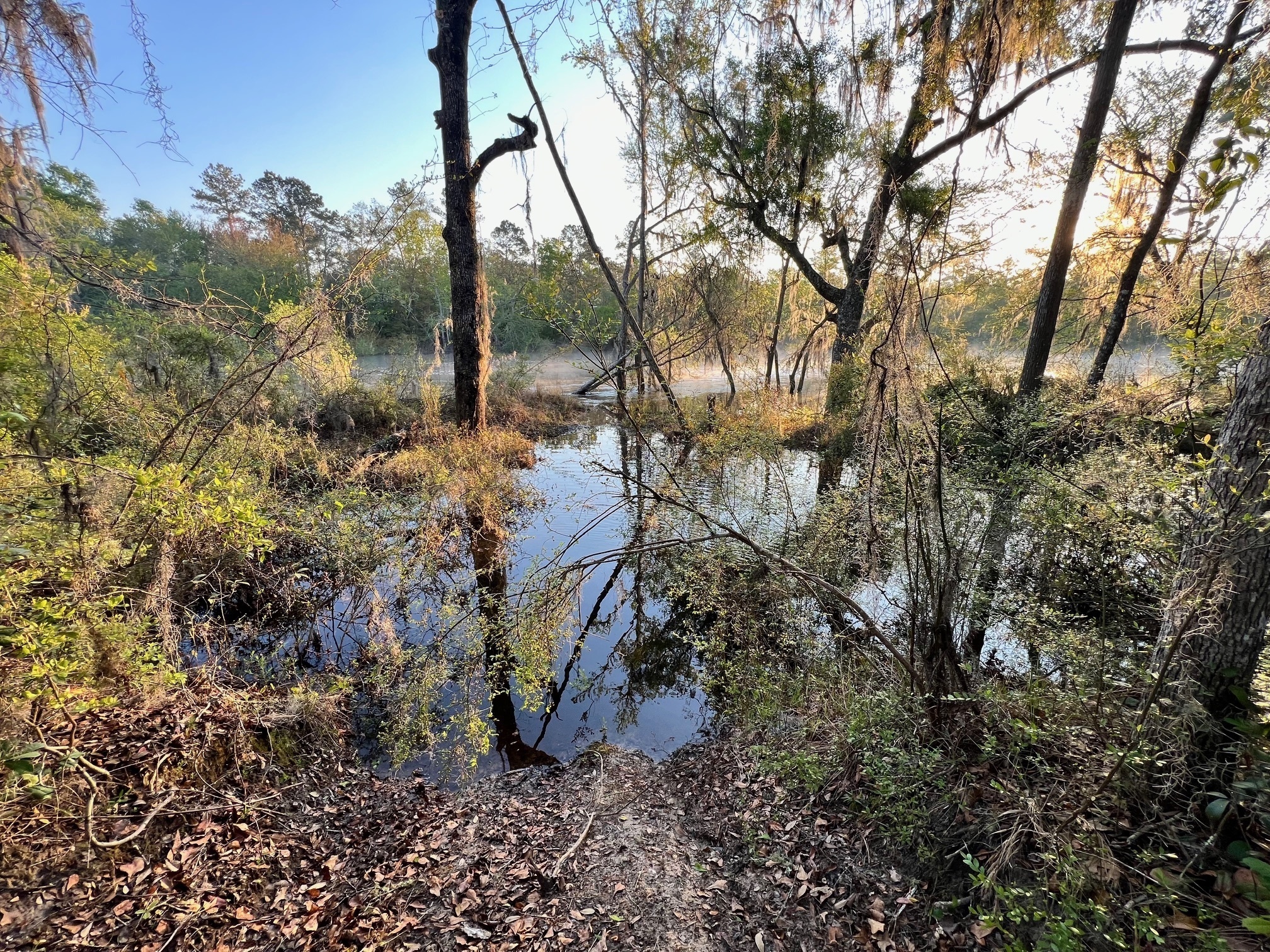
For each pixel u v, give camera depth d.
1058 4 6.31
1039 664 3.83
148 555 4.03
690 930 2.51
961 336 10.09
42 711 2.59
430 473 8.29
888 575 4.40
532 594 5.06
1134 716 2.34
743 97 11.30
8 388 4.12
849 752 3.21
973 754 2.85
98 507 3.82
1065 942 1.80
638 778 3.70
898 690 3.31
